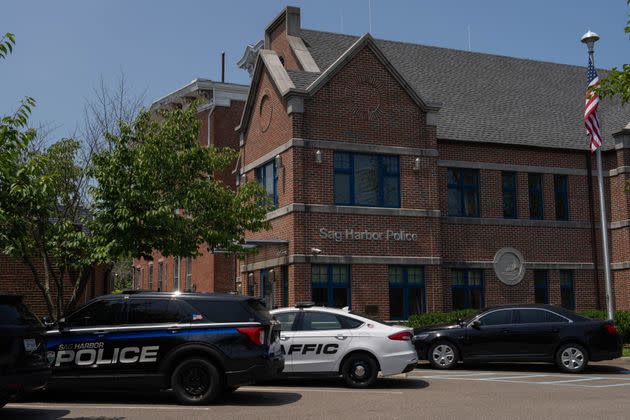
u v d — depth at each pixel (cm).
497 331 1650
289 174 2230
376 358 1334
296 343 1348
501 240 2520
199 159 1856
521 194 2584
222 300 1145
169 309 1145
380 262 2262
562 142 2675
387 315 2252
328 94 2280
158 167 1795
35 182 1162
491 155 2558
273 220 2338
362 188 2295
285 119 2288
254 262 2491
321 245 2200
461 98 2756
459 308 2442
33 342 990
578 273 2611
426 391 1289
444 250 2430
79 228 2016
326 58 2661
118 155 1747
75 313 1164
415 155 2366
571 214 2641
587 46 2259
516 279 2511
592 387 1347
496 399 1177
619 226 2620
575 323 1631
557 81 3095
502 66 3075
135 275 4512
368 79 2334
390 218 2302
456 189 2509
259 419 970
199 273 3409
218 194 1900
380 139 2325
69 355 1135
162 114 1944
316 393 1262
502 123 2678
